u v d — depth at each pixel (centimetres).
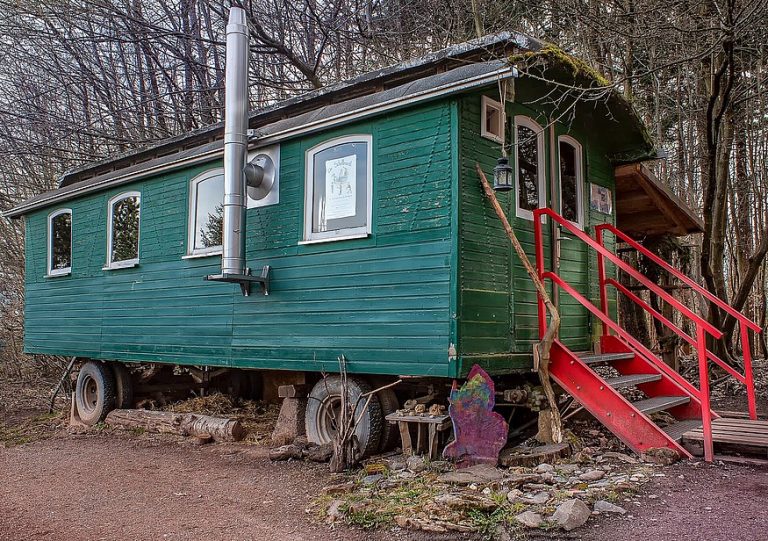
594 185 761
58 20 1551
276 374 910
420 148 566
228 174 671
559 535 353
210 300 750
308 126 636
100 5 1392
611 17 871
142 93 1555
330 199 637
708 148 884
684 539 343
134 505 485
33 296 1084
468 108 560
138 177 857
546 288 648
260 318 688
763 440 521
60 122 1572
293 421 686
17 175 1691
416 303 554
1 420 1010
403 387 627
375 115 590
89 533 420
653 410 570
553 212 617
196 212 789
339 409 632
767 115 1481
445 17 1426
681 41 873
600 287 735
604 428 646
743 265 1426
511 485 443
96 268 938
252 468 593
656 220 927
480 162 571
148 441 771
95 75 1694
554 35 1291
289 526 416
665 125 1534
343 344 605
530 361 602
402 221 572
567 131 721
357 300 598
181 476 577
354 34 1484
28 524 446
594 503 399
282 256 671
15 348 1617
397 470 532
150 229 850
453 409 516
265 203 694
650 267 1031
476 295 549
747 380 627
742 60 1048
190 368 935
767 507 393
